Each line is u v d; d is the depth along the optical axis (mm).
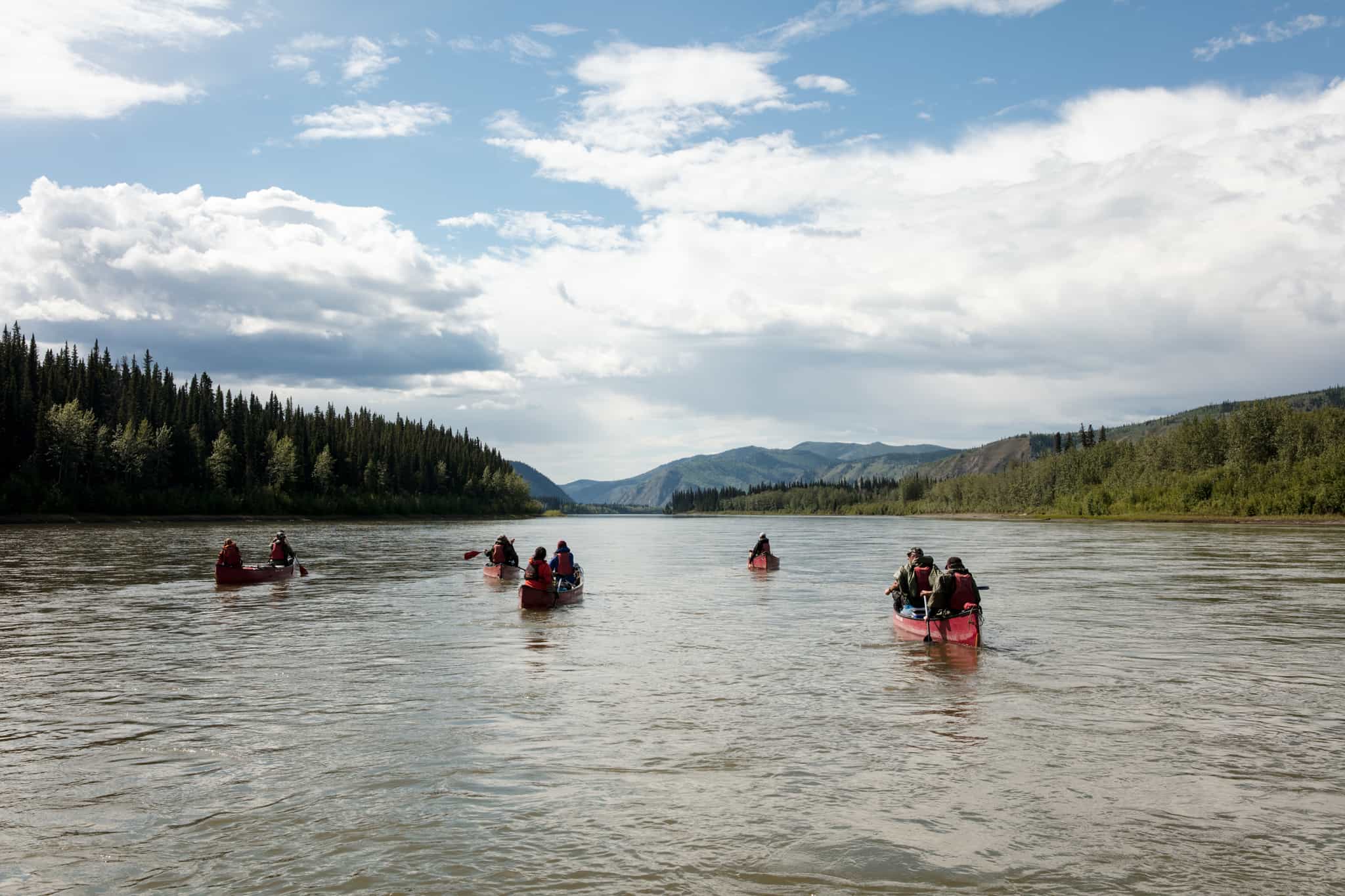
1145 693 15359
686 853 8539
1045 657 18906
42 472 111812
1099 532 100125
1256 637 21438
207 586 35438
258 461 145750
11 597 31344
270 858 8516
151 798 10250
